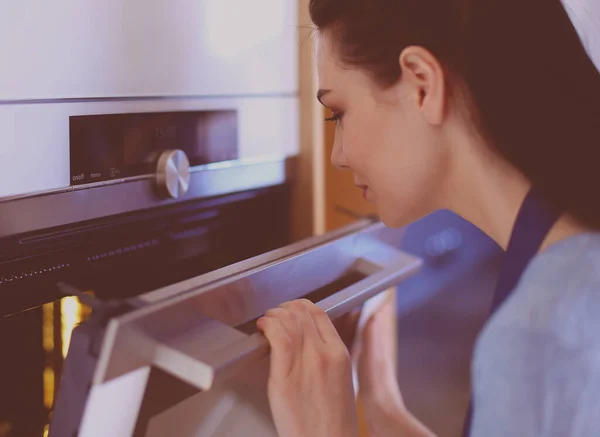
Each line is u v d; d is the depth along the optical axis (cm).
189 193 89
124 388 61
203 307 67
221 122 93
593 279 57
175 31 85
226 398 73
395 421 107
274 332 70
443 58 67
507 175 68
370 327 109
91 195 77
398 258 101
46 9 70
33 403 85
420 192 74
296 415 70
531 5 67
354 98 74
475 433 59
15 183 69
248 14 96
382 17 70
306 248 87
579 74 67
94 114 76
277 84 103
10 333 79
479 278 218
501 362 56
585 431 56
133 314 60
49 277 75
